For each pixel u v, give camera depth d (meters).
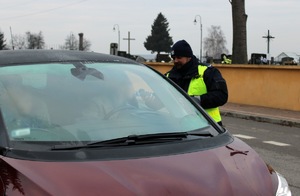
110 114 3.13
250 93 15.85
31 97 3.03
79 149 2.65
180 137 3.03
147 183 2.37
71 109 3.04
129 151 2.68
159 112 3.36
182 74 5.09
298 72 14.20
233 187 2.50
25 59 3.36
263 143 9.40
